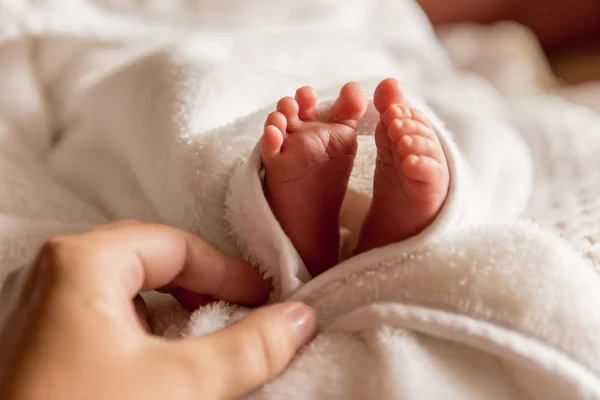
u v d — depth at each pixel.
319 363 0.27
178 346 0.25
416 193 0.26
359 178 0.32
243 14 0.44
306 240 0.29
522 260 0.26
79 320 0.24
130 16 0.43
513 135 0.38
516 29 0.60
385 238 0.28
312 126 0.28
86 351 0.23
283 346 0.26
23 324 0.24
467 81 0.51
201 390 0.24
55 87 0.42
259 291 0.29
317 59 0.44
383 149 0.27
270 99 0.36
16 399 0.23
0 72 0.41
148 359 0.24
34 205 0.35
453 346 0.26
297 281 0.28
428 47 0.52
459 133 0.35
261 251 0.29
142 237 0.27
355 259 0.28
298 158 0.27
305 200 0.28
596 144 0.38
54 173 0.39
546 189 0.35
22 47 0.41
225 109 0.34
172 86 0.34
